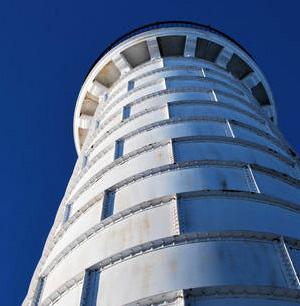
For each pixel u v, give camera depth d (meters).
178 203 12.16
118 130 19.69
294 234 12.01
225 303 8.84
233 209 12.00
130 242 11.51
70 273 12.12
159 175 13.92
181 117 17.73
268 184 14.04
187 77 24.02
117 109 23.28
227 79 27.23
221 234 10.73
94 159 18.77
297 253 10.72
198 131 16.84
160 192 13.07
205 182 13.23
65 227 15.51
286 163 17.23
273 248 10.62
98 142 20.56
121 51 32.06
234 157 15.21
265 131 20.14
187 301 8.90
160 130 17.23
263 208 12.41
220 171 13.88
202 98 21.03
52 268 13.83
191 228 11.27
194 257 10.18
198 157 14.85
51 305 11.56
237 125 18.06
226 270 9.79
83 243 13.00
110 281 10.49
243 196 12.56
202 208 11.95
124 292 9.91
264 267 10.00
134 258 10.73
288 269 10.08
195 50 32.72
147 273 10.11
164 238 10.81
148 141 16.73
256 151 16.31
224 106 20.12
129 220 12.34
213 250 10.31
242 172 14.18
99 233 12.73
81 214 15.14
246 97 26.00
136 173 14.86
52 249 15.83
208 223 11.43
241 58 33.44
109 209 13.78
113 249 11.63
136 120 19.47
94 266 11.17
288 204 13.02
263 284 9.55
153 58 31.36
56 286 12.31
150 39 31.69
